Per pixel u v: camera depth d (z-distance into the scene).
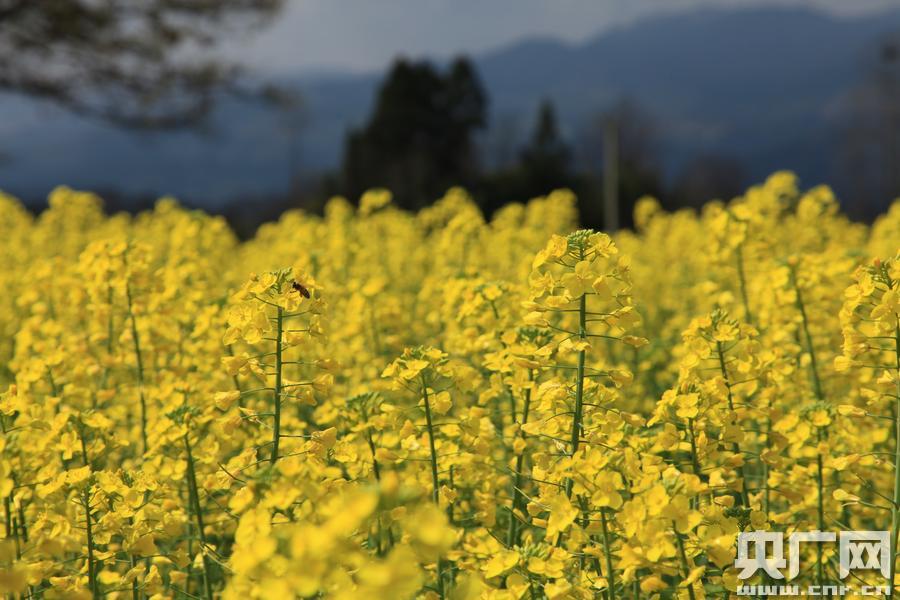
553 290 5.34
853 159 75.75
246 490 3.67
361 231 15.51
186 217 13.66
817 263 8.16
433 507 3.33
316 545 2.83
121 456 8.00
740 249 9.41
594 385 5.25
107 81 35.84
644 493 4.18
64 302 10.66
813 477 5.92
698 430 5.37
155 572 5.11
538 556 4.63
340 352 9.61
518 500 5.91
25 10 33.53
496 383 6.30
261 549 3.14
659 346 10.02
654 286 15.43
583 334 5.20
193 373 8.02
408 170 71.25
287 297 4.93
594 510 4.70
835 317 8.05
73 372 7.82
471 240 13.84
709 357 5.72
